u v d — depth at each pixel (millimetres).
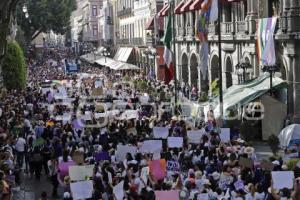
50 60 123875
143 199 19688
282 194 19719
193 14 66938
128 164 22750
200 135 28766
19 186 26938
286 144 27859
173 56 50375
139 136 30516
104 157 25531
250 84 41594
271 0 45812
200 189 20531
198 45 65500
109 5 134125
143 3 95875
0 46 29125
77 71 92938
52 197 26438
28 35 117000
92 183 20438
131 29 108938
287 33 40719
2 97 50000
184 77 72625
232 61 53656
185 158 24016
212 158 24094
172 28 49844
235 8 53406
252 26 47531
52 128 32719
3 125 34094
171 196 19188
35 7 111562
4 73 58406
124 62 91125
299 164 22219
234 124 37219
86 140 30391
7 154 25641
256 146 36906
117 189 20281
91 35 170250
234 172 21891
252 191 19984
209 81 60656
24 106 45250
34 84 69625
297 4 40406
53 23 116500
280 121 38875
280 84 40062
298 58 40719
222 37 54406
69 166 22594
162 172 22281
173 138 26906
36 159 29281
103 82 67188
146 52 88000
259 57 44594
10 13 29000
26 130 33469
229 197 20125
